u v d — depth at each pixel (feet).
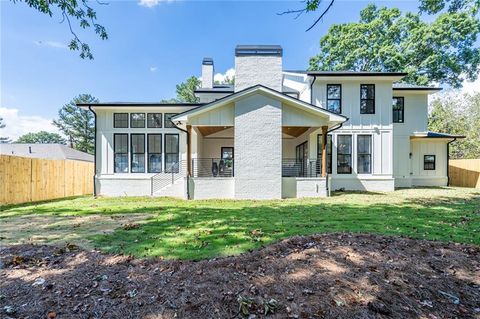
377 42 78.02
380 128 45.32
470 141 78.59
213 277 10.70
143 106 42.93
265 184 35.86
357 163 45.21
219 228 17.72
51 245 14.51
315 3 14.48
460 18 62.80
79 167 47.16
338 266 11.53
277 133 36.06
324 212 23.80
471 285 10.44
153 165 44.42
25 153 88.22
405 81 70.85
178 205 29.81
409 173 50.29
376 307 9.07
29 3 15.49
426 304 9.37
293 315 8.67
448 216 21.31
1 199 31.68
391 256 12.44
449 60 66.69
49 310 8.92
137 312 8.82
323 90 45.42
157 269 11.44
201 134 49.57
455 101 84.48
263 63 45.96
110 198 38.50
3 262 12.26
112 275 11.04
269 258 12.30
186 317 8.58
